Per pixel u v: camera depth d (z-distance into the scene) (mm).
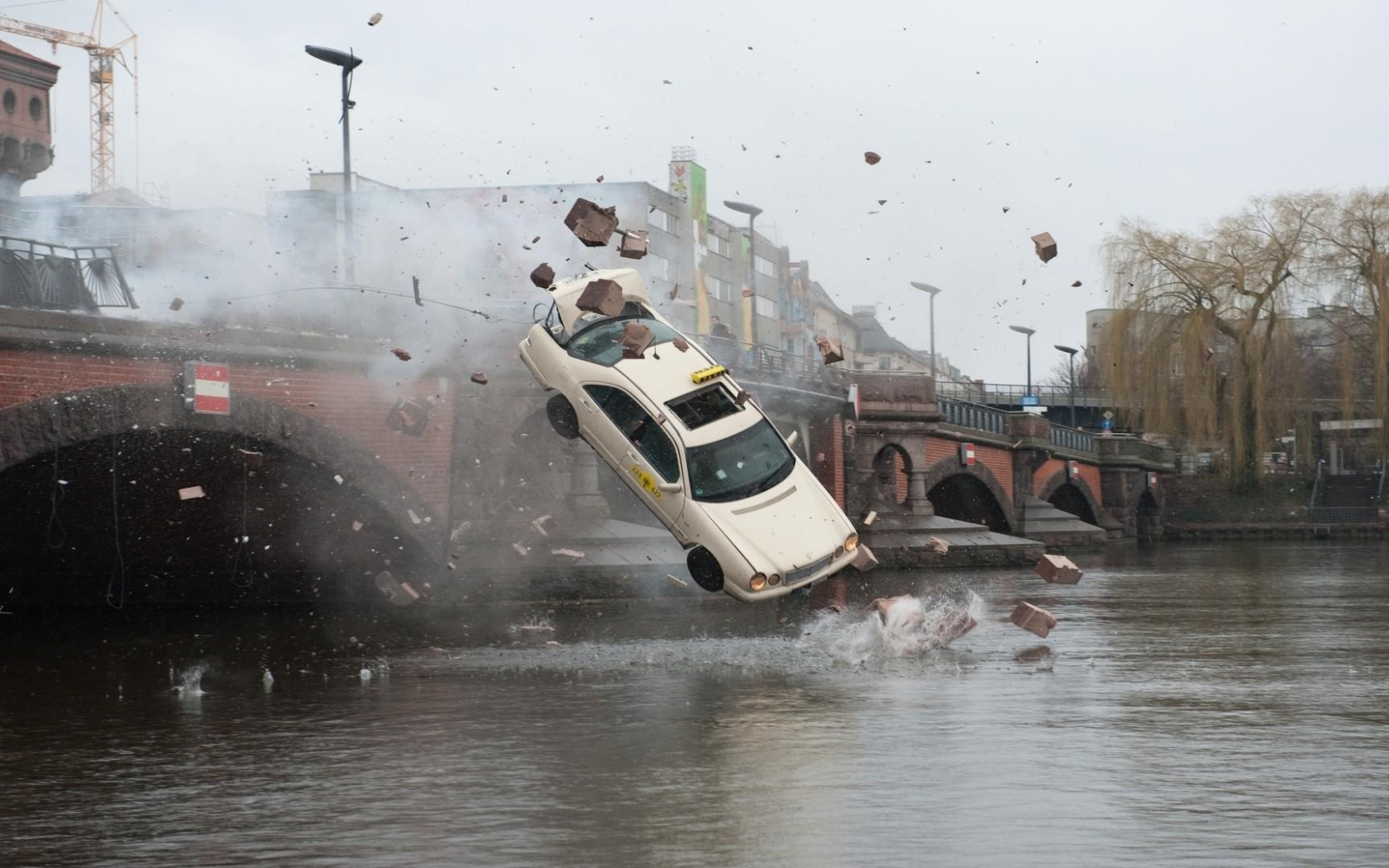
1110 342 74000
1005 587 34281
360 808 9570
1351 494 85750
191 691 16547
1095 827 8594
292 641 23109
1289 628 22141
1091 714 13141
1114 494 78438
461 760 11336
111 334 23734
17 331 22094
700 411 22031
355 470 29484
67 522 30078
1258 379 72625
